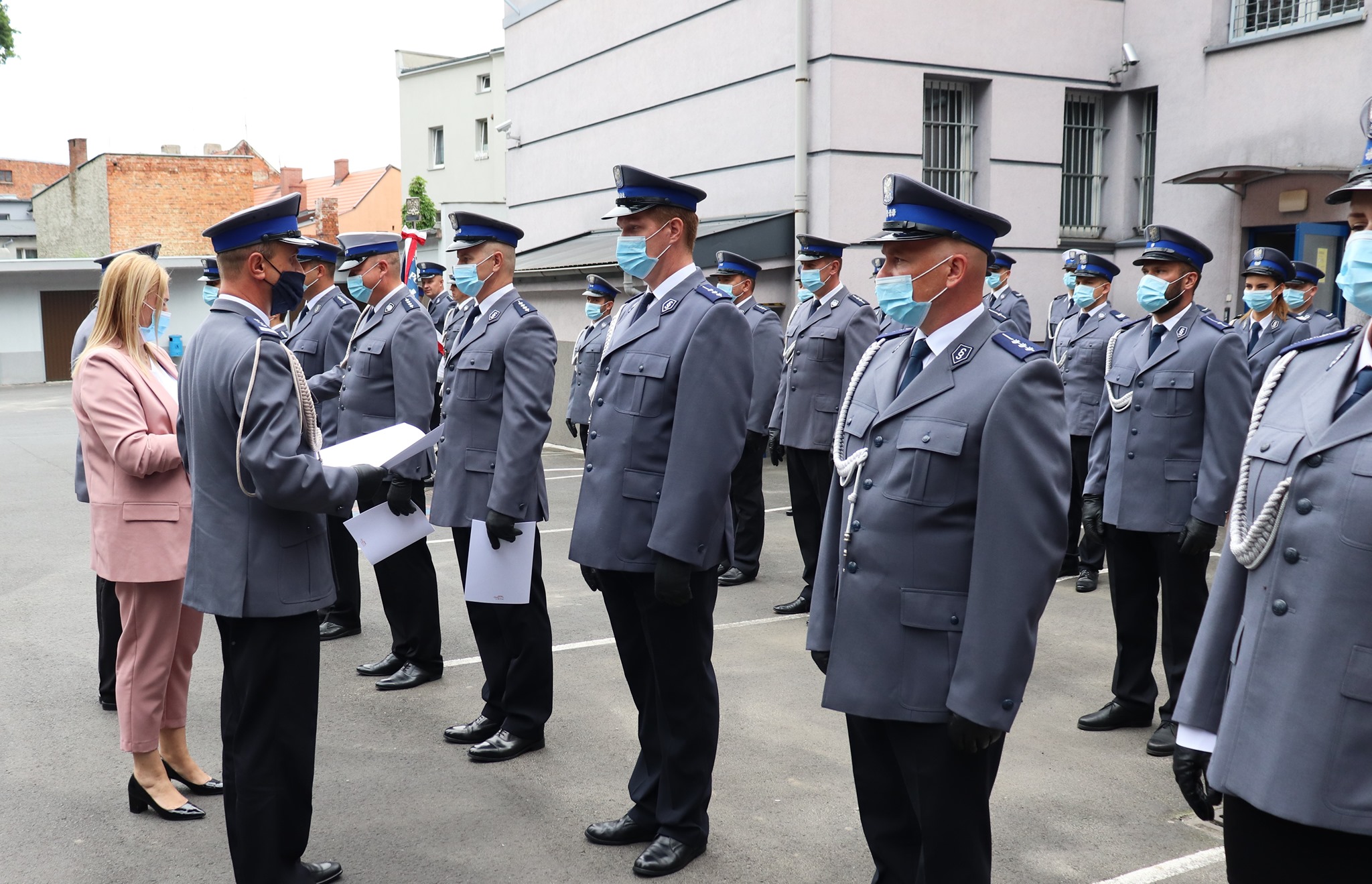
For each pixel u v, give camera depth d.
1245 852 2.12
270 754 3.01
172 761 3.88
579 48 13.86
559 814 3.78
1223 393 4.19
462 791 3.96
